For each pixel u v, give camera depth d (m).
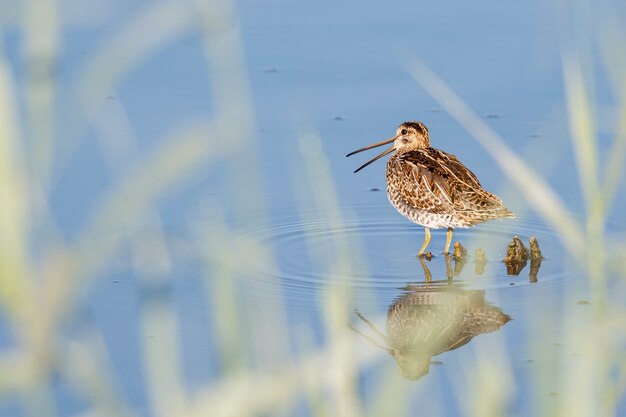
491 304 12.37
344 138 17.36
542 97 18.41
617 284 11.49
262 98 18.53
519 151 16.70
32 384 5.79
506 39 20.48
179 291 12.57
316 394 5.74
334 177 16.47
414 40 20.59
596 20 19.08
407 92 18.89
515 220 15.27
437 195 14.05
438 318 12.03
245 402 5.54
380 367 10.53
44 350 4.47
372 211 15.59
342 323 5.83
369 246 14.40
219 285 5.93
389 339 11.46
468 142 17.31
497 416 6.08
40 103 5.16
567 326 10.35
